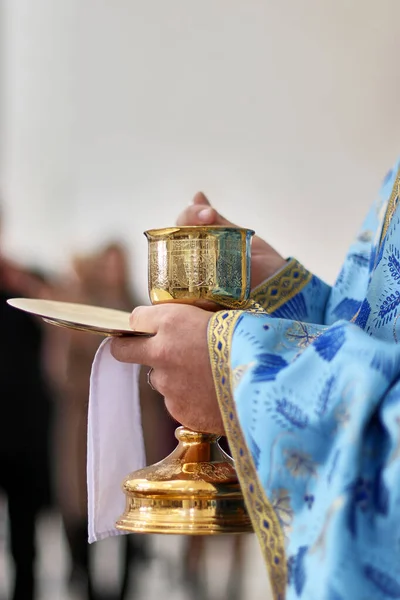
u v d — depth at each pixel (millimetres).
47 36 7695
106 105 7691
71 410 4062
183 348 816
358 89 7246
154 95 7660
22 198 7625
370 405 715
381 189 1192
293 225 7418
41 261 7531
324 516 704
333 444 730
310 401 746
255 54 7492
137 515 891
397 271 915
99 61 7695
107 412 1028
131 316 863
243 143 7531
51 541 5469
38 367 3662
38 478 3664
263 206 7504
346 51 7262
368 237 1178
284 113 7438
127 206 7664
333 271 7320
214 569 4648
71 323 863
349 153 7273
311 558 705
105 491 1030
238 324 808
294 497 736
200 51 7590
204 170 7602
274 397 754
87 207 7664
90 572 4066
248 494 761
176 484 883
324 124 7324
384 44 7160
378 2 7145
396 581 676
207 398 819
